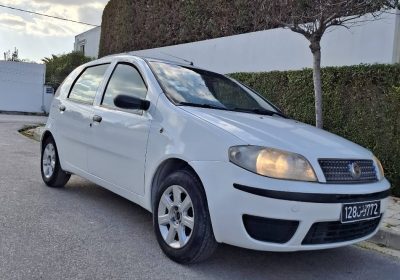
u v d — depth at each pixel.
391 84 7.52
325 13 7.01
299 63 10.27
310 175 3.60
